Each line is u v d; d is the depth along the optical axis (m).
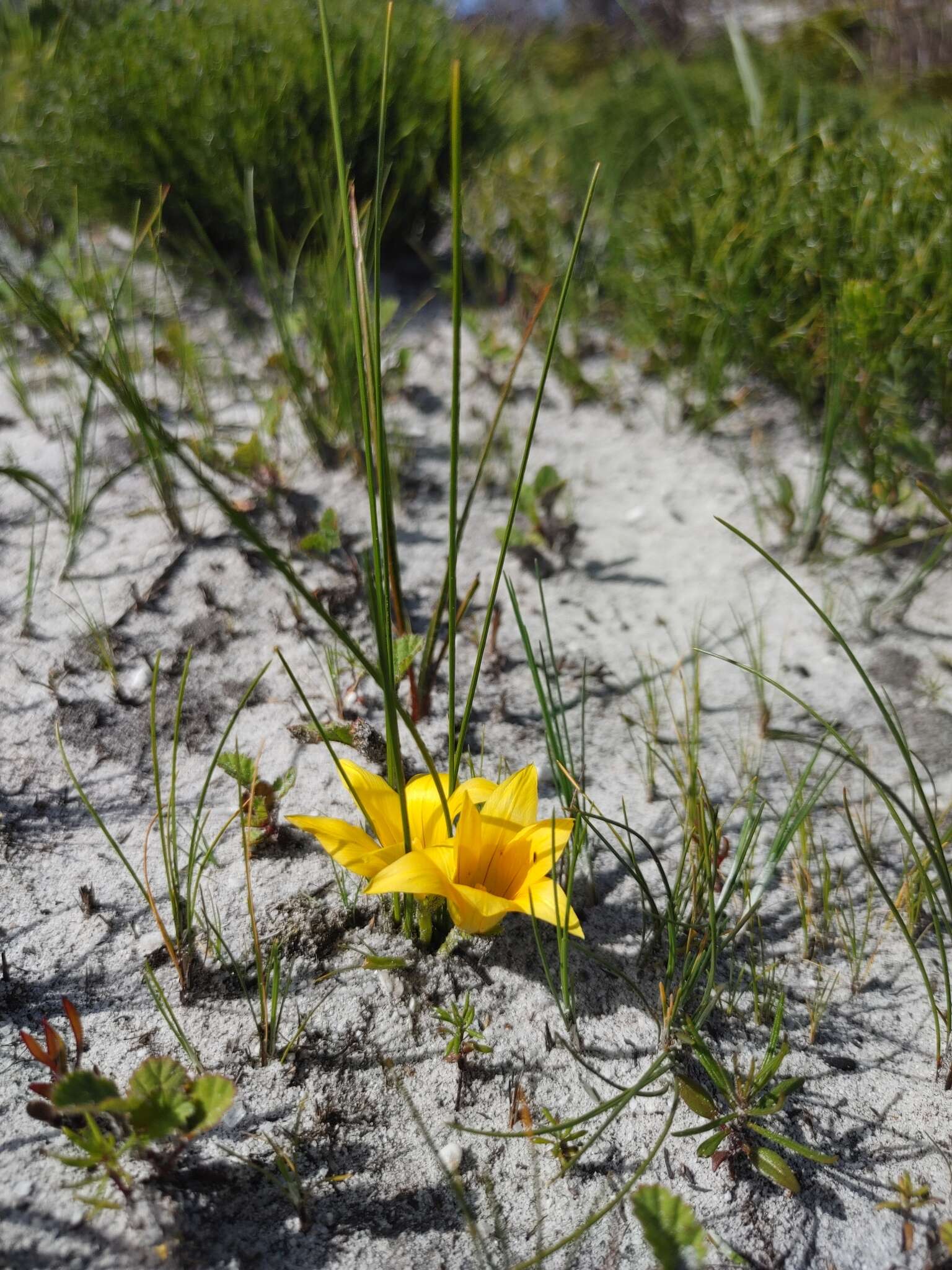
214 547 0.31
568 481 0.32
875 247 0.34
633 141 0.60
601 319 0.45
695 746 0.23
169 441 0.16
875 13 1.11
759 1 1.34
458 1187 0.16
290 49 0.41
